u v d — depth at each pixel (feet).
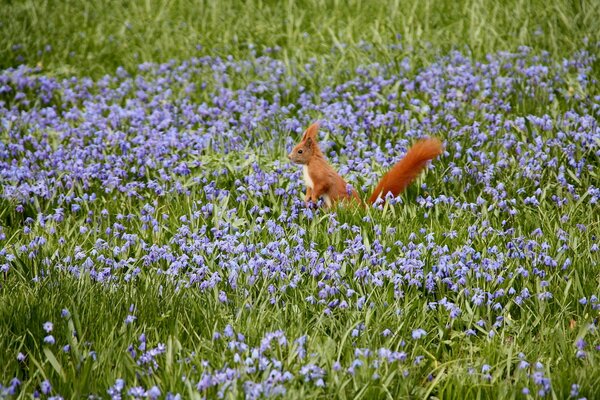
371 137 44.88
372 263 31.14
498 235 33.71
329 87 51.44
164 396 24.29
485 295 29.58
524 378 25.46
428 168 39.34
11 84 56.08
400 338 27.63
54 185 39.58
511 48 57.52
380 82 50.75
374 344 27.20
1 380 25.38
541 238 33.42
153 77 57.82
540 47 58.44
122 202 38.60
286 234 33.76
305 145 35.53
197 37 64.49
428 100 49.06
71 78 58.03
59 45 63.82
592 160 41.29
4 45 63.26
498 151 41.70
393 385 25.44
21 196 38.50
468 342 28.02
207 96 52.75
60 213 36.19
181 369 25.23
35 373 25.54
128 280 30.83
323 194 35.94
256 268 30.78
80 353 26.22
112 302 29.09
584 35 58.49
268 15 67.67
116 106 50.03
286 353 26.58
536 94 48.47
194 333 27.68
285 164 40.91
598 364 25.70
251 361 25.17
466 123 45.57
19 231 35.86
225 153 43.57
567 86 50.47
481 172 39.45
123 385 24.41
